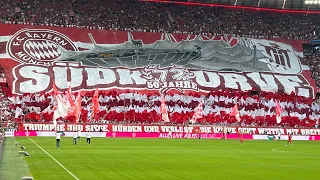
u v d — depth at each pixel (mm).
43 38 105250
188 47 112750
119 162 39000
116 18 117125
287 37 123750
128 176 29781
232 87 105562
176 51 111188
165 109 85625
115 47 108500
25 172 30750
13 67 98312
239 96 99250
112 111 91625
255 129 92812
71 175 29688
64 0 116875
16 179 27031
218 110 97375
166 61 108250
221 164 38781
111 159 41688
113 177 29188
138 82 101188
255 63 113562
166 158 43656
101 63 104438
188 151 53625
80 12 115750
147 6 122438
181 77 104562
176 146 62844
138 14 119750
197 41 114688
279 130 94125
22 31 105062
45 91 95250
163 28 117875
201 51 112562
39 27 107125
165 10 122750
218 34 119125
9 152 45719
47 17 111875
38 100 90688
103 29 112438
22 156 42375
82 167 34625
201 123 94062
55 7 114688
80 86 97938
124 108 94125
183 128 90375
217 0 123000
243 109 98375
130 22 117250
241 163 40062
